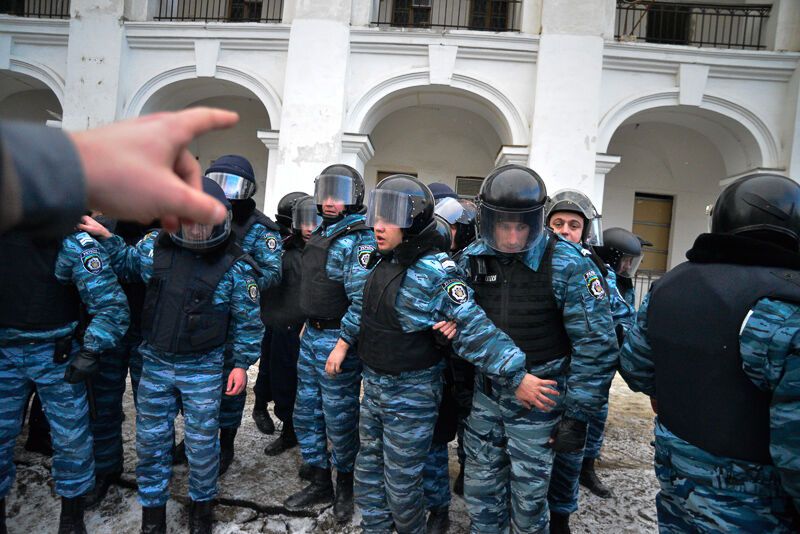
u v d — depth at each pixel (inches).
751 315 53.4
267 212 320.8
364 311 88.4
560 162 300.5
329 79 310.8
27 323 86.2
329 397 105.7
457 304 78.9
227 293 96.3
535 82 308.5
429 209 85.3
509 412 81.0
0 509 89.7
